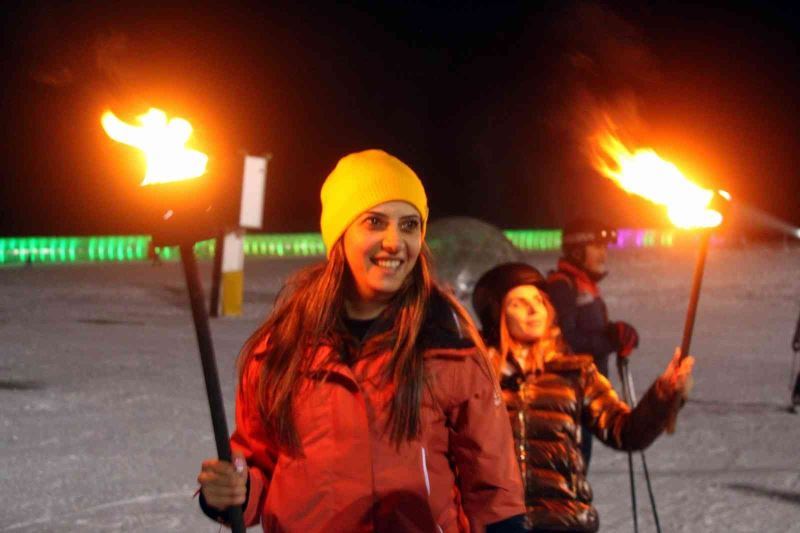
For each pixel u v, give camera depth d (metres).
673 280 28.08
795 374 13.38
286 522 2.82
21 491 7.12
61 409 9.92
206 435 8.98
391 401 2.81
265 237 38.00
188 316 18.12
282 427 2.85
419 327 2.89
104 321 17.03
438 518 2.84
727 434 9.61
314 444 2.84
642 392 11.92
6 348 13.73
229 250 18.41
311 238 39.19
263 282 25.16
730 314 20.72
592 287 6.30
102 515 6.63
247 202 18.41
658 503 7.20
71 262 30.42
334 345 2.88
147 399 10.48
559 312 6.05
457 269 19.97
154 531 6.32
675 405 4.16
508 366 4.36
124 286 23.09
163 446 8.55
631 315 20.17
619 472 8.08
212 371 2.60
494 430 2.91
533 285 4.39
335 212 2.96
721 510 7.03
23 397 10.42
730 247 45.53
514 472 2.94
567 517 4.13
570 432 4.24
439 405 2.87
